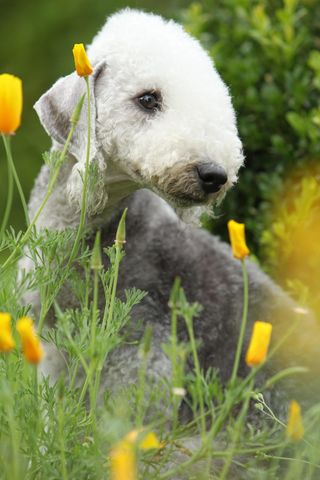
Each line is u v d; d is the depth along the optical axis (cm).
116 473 252
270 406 429
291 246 542
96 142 410
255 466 380
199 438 387
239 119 567
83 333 322
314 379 437
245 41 578
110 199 440
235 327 450
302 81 550
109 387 428
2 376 321
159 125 401
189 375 317
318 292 538
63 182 438
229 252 475
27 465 312
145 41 418
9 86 315
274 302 461
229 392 289
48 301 348
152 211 464
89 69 353
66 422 313
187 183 391
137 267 447
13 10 1195
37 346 265
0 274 338
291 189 556
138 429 282
